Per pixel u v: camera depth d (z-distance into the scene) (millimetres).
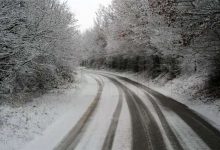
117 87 28469
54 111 15219
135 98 20328
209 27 14336
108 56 61344
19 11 13367
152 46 30219
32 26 15016
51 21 17359
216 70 17969
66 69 28109
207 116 13656
